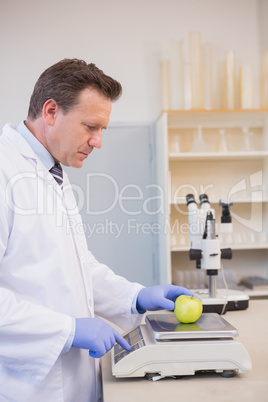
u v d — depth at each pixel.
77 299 1.24
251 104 3.49
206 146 3.42
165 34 3.68
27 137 1.27
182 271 3.40
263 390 1.03
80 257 1.29
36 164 1.24
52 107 1.20
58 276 1.18
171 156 3.29
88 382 1.25
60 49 3.61
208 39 3.71
